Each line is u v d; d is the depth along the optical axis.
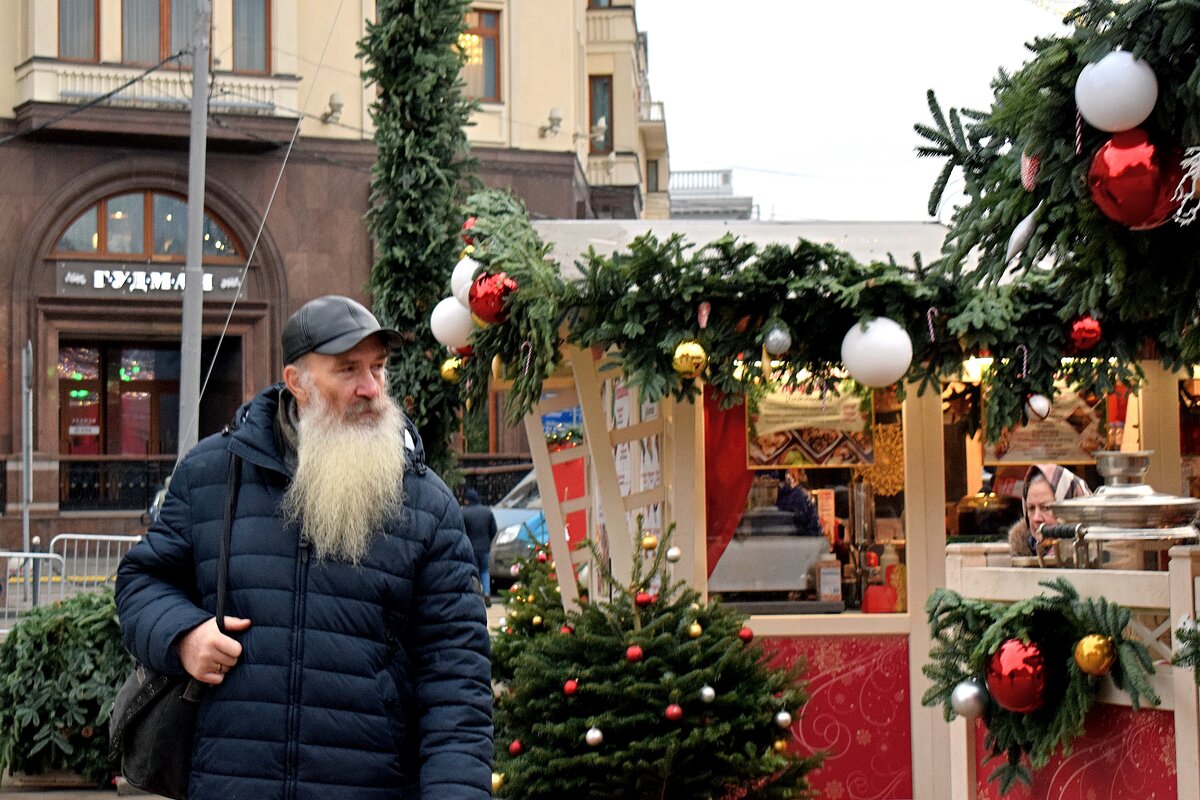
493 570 18.66
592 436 7.08
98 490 26.88
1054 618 4.95
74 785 8.16
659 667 6.19
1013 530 6.51
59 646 8.06
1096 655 4.66
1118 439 7.42
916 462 7.18
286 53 26.59
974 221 4.51
